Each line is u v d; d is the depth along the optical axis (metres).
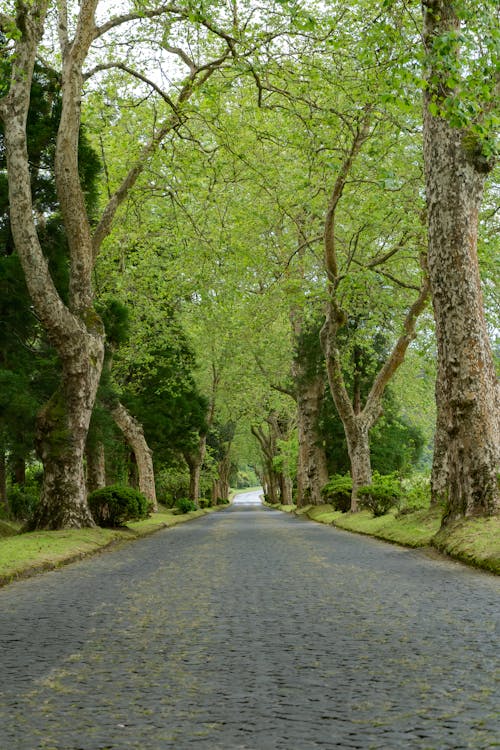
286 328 43.50
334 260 25.61
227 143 24.17
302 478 45.47
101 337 21.05
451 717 3.70
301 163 24.92
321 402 42.09
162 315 34.66
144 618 7.16
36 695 4.32
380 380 29.70
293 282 26.94
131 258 32.56
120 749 3.31
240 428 75.31
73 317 20.02
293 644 5.70
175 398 41.19
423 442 48.22
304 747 3.28
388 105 21.78
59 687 4.50
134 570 12.27
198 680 4.60
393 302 27.34
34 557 13.16
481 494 14.41
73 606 8.13
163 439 40.56
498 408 15.05
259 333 34.16
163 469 47.75
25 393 19.88
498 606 7.47
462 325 14.90
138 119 26.70
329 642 5.76
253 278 30.69
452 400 14.91
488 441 14.59
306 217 31.56
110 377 27.86
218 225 27.36
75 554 14.72
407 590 8.88
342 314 28.48
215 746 3.32
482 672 4.64
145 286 33.66
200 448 55.03
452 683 4.39
